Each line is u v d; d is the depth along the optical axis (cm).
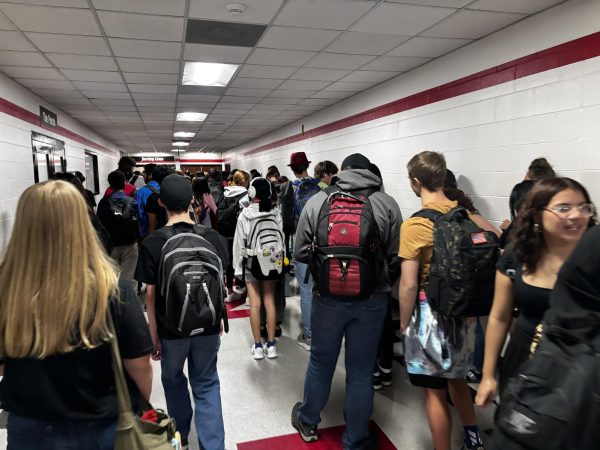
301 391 272
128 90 547
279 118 838
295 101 650
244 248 311
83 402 101
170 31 329
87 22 305
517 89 319
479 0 279
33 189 101
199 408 195
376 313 194
